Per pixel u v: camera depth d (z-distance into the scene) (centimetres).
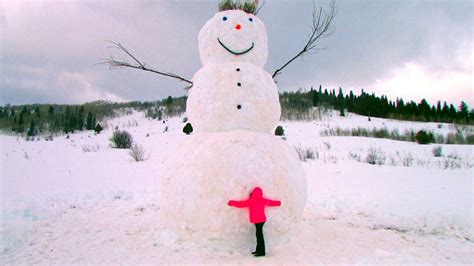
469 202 891
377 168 1619
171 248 523
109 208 837
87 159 2075
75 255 518
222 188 503
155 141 3347
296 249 527
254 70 583
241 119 558
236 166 509
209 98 561
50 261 496
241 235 505
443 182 1247
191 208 516
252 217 488
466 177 1372
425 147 2831
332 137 3388
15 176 1391
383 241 604
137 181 1271
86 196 966
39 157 2206
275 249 519
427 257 530
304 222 718
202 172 515
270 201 496
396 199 921
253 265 461
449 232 676
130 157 2164
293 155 586
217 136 545
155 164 1805
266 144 543
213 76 570
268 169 520
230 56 592
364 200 887
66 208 830
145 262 482
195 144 552
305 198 581
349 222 732
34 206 757
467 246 596
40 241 582
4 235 582
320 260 485
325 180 1283
